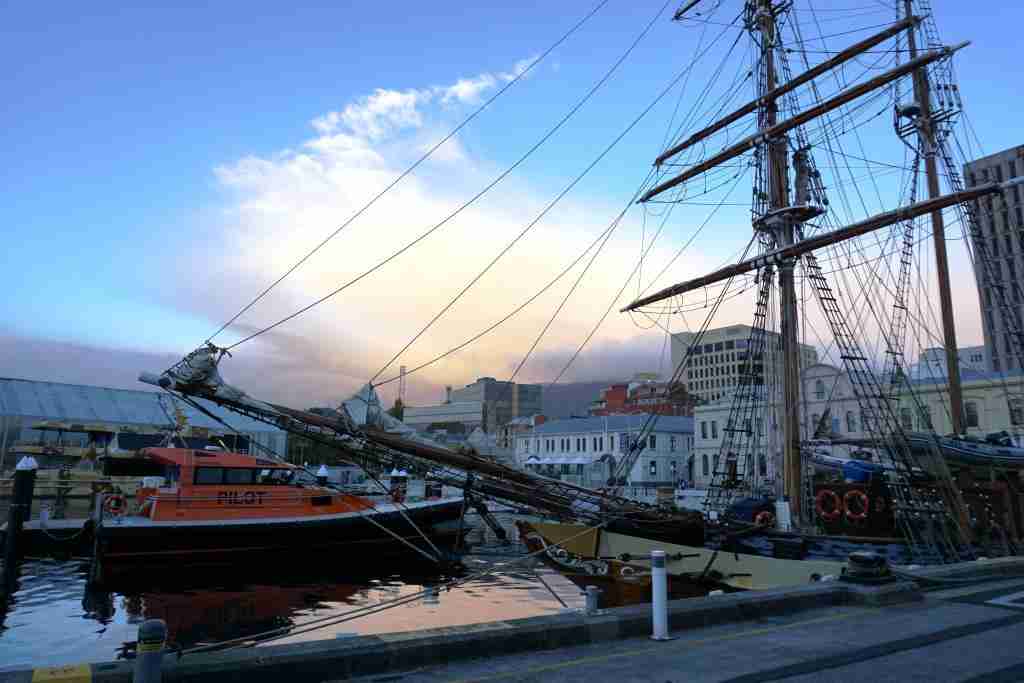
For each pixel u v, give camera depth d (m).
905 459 20.92
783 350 24.98
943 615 8.88
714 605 8.41
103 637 14.31
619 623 7.69
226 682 5.65
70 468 43.78
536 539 21.42
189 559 22.67
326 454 67.12
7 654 12.89
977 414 53.72
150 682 5.13
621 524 18.89
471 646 6.77
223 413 58.72
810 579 15.30
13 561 22.52
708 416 77.75
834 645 7.29
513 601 17.92
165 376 15.30
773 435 29.67
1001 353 66.19
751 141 27.64
